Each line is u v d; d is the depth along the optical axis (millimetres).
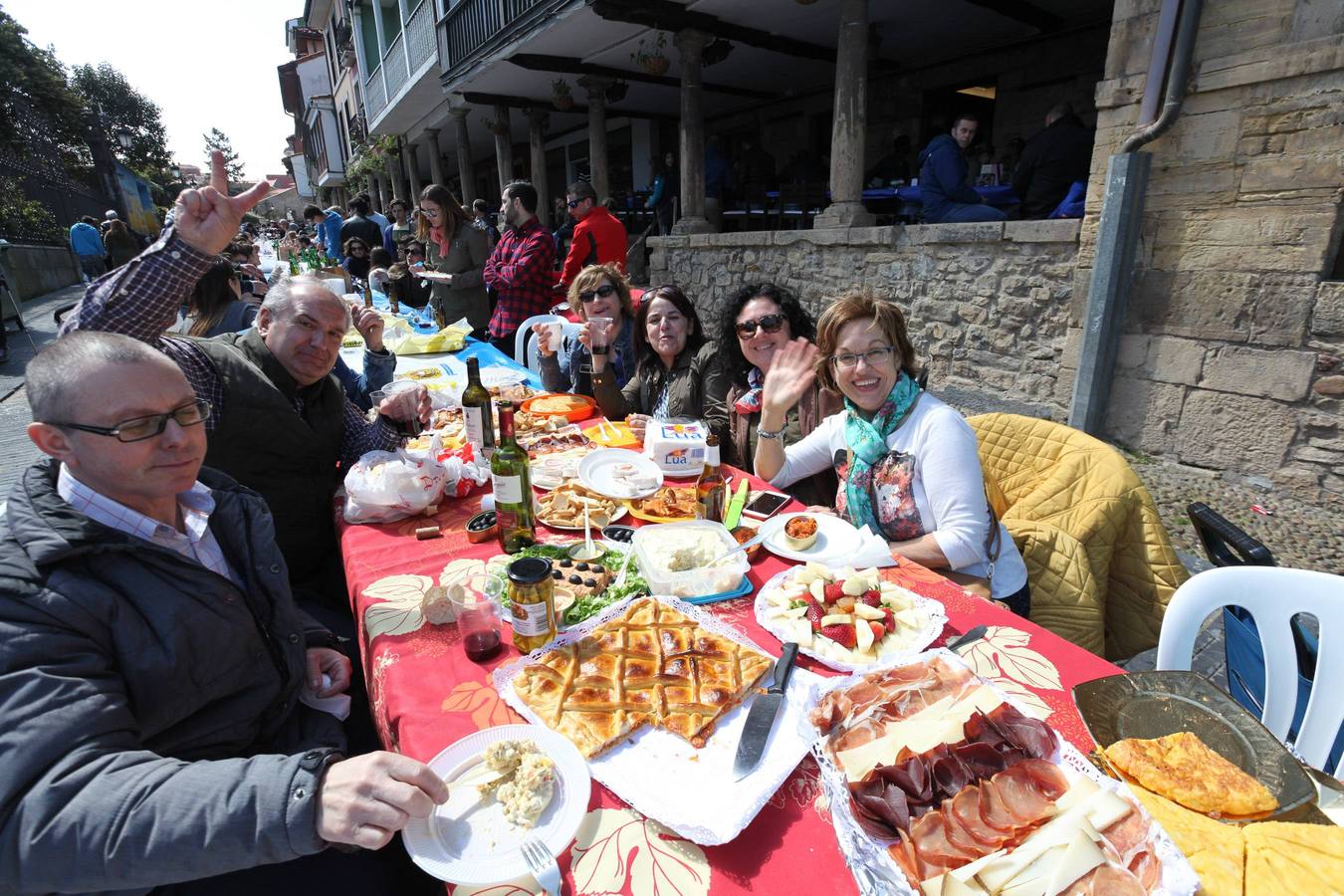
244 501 1490
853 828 801
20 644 969
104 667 1049
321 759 914
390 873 1294
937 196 5402
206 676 1243
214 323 3461
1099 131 4098
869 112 9094
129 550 1165
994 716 948
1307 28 3234
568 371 3689
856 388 1931
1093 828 759
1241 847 769
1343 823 855
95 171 19391
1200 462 4039
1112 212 3967
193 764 933
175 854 851
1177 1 3551
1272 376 3656
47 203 14836
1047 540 2012
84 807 863
